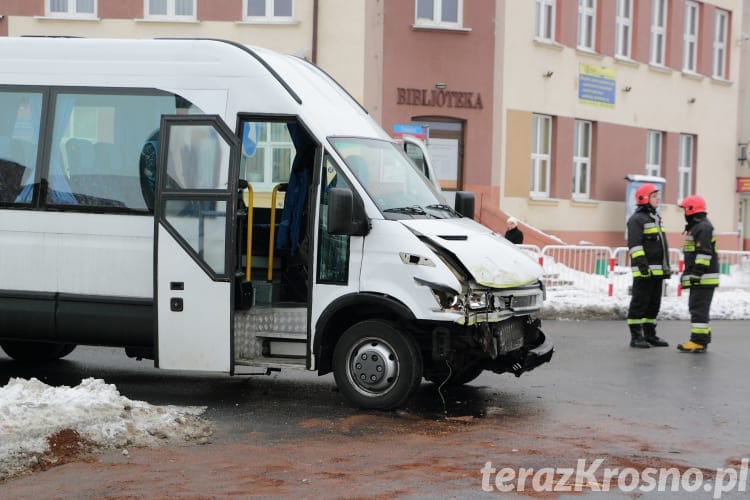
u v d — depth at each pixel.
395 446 8.88
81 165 10.95
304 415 10.17
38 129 11.09
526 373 13.28
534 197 30.23
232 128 10.50
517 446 8.98
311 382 12.24
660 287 16.34
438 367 10.66
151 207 10.73
